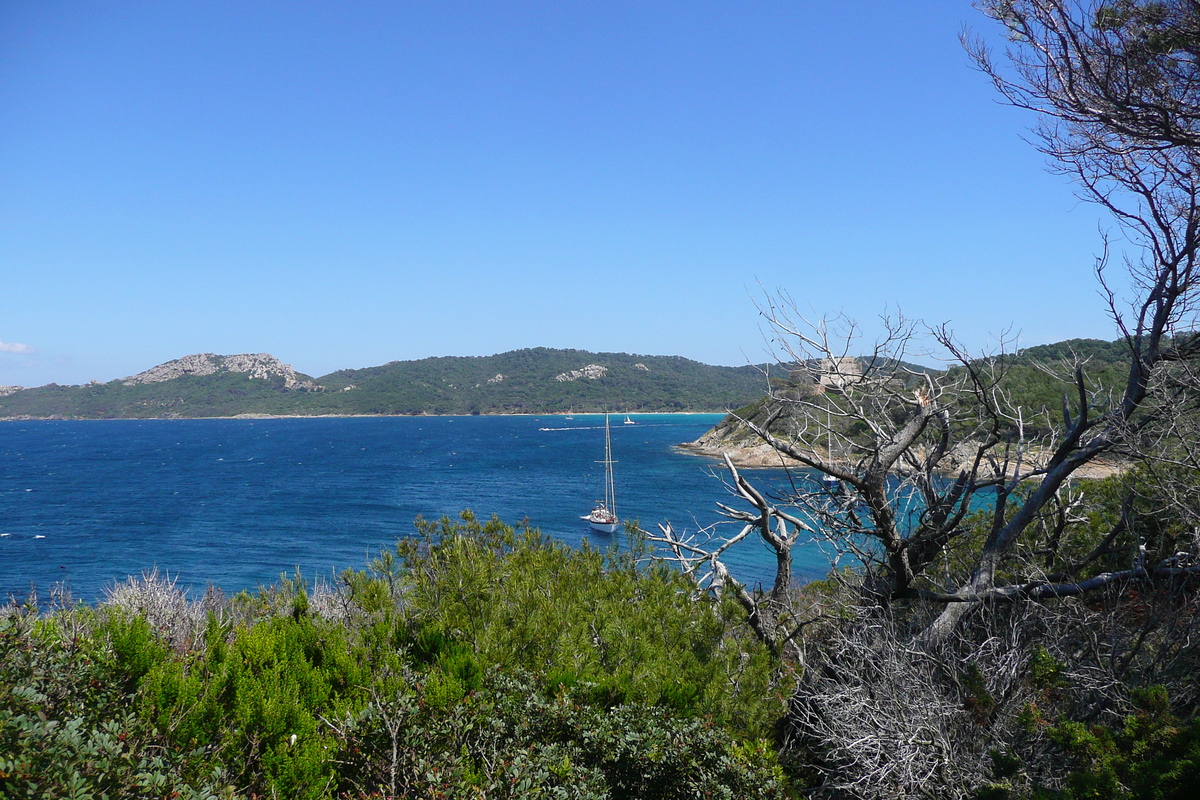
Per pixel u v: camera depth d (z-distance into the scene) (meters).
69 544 47.94
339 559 42.41
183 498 73.50
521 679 5.59
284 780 4.19
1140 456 6.68
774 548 9.04
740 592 8.17
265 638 5.63
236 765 4.23
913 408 7.52
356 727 4.47
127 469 107.00
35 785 2.85
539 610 6.49
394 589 7.66
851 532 8.09
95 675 4.41
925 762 5.37
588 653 6.17
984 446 7.53
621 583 7.67
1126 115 6.05
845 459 7.88
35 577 37.00
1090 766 4.73
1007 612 7.84
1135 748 4.45
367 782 4.37
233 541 48.84
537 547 8.85
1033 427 8.55
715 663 6.29
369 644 6.30
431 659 6.07
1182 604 6.60
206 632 6.38
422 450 140.25
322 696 5.23
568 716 5.01
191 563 41.34
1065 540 9.15
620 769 4.83
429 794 3.93
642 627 6.57
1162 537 7.92
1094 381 8.29
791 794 5.41
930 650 6.68
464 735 4.59
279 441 175.00
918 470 8.27
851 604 7.98
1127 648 6.59
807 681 7.03
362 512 62.00
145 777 3.29
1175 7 5.74
